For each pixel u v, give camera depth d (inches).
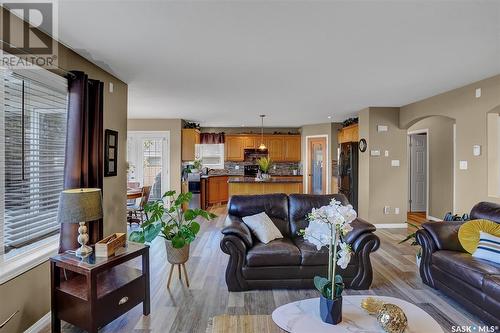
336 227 69.3
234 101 211.0
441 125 251.9
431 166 264.5
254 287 120.6
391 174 233.1
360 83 162.2
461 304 105.5
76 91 107.3
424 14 86.5
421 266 128.0
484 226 116.4
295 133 364.8
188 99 204.1
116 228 151.2
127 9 82.7
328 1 79.5
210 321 98.6
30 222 96.5
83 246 90.8
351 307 78.4
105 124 140.6
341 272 120.7
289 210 148.2
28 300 89.3
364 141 237.5
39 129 99.9
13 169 89.0
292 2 80.0
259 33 99.4
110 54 118.3
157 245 182.2
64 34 99.0
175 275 136.3
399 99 203.5
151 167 295.1
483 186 155.1
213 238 199.5
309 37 102.5
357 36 101.8
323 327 69.1
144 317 100.9
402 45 109.3
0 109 82.2
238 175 366.9
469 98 163.6
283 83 162.1
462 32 98.5
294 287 121.6
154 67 134.9
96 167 116.6
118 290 90.4
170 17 87.9
